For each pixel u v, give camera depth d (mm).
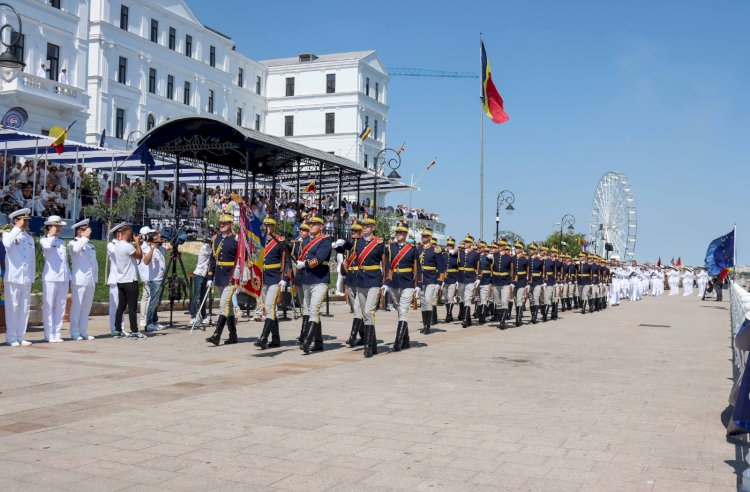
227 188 39031
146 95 55719
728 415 8305
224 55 66875
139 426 7203
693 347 15930
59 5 44562
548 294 23219
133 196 29484
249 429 7156
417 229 40562
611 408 8578
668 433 7348
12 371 10227
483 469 5949
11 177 28891
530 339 16750
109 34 51688
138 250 14680
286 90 76438
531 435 7117
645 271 52594
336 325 18672
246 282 13203
